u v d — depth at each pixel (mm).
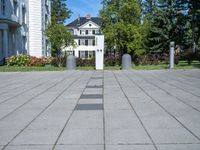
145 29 43094
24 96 10898
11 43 36406
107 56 32406
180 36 48156
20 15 37438
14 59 30750
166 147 5039
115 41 33688
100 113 7668
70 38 45719
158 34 47406
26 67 28734
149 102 9195
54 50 46969
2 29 32312
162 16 47875
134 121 6781
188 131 5957
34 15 40781
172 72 21562
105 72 22672
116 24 33375
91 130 6098
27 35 40125
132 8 33812
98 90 12180
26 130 6203
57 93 11492
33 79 17578
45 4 45031
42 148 5082
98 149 4984
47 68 27547
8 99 10289
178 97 10094
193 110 7941
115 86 13492
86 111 7949
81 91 11953
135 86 13391
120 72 22484
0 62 32594
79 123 6680
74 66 26359
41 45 41781
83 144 5250
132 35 33219
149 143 5250
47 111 8062
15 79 17766
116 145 5168
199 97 10055
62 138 5605
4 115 7691
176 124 6496
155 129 6117
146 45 46812
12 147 5172
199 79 16219
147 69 25688
